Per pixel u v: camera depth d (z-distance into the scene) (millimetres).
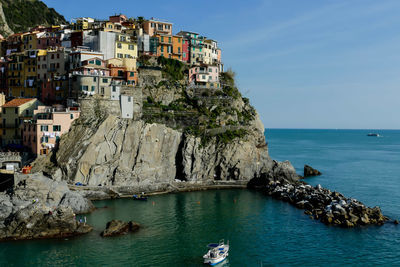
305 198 100312
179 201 101375
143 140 111750
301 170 161250
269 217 88000
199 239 73188
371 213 86312
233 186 120938
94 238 71750
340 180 136875
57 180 95750
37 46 142250
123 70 121812
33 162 99938
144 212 89562
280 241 73250
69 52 125500
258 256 66438
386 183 130625
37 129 101062
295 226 81688
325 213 87125
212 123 126188
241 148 122812
